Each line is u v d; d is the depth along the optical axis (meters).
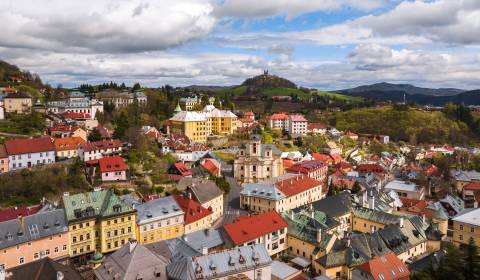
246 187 168.62
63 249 106.31
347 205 151.62
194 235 108.69
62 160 168.75
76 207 110.94
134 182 160.88
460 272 86.12
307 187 178.88
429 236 128.62
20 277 81.38
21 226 100.44
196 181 164.62
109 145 180.50
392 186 199.75
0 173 144.88
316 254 113.50
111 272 85.88
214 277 89.19
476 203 159.75
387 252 113.06
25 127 189.50
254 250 98.06
